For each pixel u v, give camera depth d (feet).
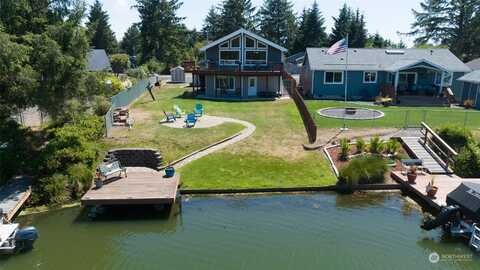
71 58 61.52
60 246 45.42
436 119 93.56
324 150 72.84
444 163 68.03
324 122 89.76
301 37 275.80
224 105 112.68
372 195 60.34
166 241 46.52
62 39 63.21
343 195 60.29
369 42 297.74
